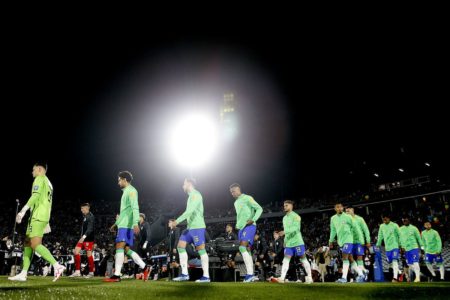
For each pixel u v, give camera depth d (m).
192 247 10.62
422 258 15.45
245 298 4.73
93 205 49.59
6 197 41.38
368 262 13.54
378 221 37.06
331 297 4.96
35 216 6.40
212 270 10.46
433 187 37.78
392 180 51.31
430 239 13.76
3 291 4.69
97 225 44.62
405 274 14.30
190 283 6.47
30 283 6.11
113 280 6.92
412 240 12.07
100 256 16.48
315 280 13.75
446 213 32.09
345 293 5.29
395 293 5.37
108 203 51.09
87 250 10.57
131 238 7.42
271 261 13.86
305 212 48.25
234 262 11.77
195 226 7.80
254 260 15.05
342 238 9.75
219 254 11.00
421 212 35.84
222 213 52.88
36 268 17.25
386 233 12.34
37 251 6.30
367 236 11.20
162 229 13.03
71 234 40.50
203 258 7.60
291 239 8.83
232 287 5.64
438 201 37.78
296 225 8.88
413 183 46.47
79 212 46.88
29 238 6.59
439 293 5.45
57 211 45.53
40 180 6.53
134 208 7.29
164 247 20.08
